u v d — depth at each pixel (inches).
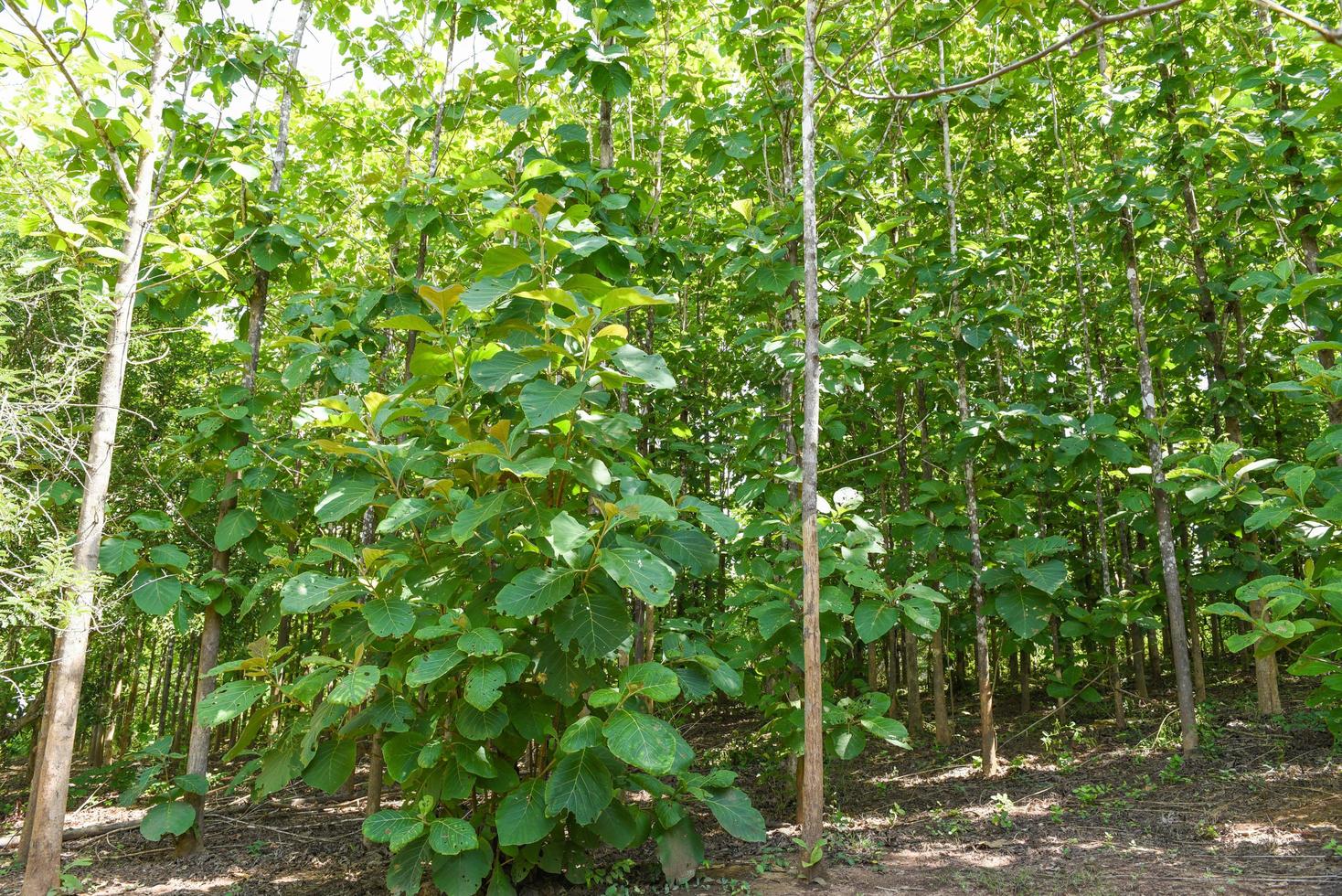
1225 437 324.5
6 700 318.0
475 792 181.0
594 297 171.2
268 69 253.6
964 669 479.5
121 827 250.4
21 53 183.3
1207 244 276.8
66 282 187.8
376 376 283.9
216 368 273.3
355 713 184.2
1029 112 309.9
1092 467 243.0
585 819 149.4
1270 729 271.9
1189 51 271.6
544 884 178.2
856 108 270.7
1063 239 339.6
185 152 244.1
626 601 214.5
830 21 233.1
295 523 295.1
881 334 266.4
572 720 183.5
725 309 366.3
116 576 221.0
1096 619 263.7
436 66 282.5
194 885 201.2
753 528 217.8
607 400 179.8
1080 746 290.5
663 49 291.1
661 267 253.1
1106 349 369.7
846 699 207.6
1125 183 252.1
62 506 233.6
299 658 180.9
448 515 180.7
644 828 173.9
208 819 271.4
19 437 171.2
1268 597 155.4
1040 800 233.3
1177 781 235.3
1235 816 201.8
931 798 245.1
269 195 247.4
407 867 158.7
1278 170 225.6
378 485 180.7
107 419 194.9
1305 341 313.0
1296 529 182.1
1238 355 287.7
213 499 253.4
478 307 160.1
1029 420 250.5
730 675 179.0
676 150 308.2
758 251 224.4
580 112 296.0
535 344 179.9
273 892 191.0
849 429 346.9
